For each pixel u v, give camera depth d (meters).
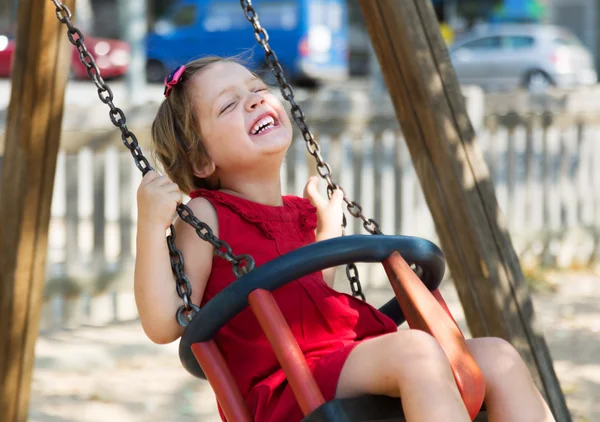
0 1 25.41
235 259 2.24
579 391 4.57
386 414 2.08
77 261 6.11
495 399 2.19
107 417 4.27
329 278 2.76
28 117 3.34
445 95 3.13
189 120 2.57
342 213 2.76
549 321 5.93
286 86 2.73
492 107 7.02
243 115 2.52
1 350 3.58
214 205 2.50
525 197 7.21
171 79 2.58
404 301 2.16
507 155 7.10
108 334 5.79
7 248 3.50
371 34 3.19
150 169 2.41
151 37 21.08
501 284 3.17
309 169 6.39
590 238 7.39
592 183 7.39
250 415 2.17
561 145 7.27
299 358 2.06
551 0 30.67
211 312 2.15
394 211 6.72
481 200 3.17
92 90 17.61
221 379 2.17
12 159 3.42
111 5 30.95
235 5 20.70
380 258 2.20
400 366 2.05
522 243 7.21
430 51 3.12
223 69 2.59
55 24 3.22
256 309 2.11
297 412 2.21
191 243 2.43
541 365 3.19
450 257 3.23
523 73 20.47
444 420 1.97
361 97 6.52
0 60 19.16
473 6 30.45
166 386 4.77
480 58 20.61
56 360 5.20
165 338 2.33
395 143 6.67
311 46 20.34
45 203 3.51
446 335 2.11
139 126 6.02
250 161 2.53
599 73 29.70
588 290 6.76
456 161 3.14
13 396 3.63
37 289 3.60
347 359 2.18
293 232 2.59
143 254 2.33
